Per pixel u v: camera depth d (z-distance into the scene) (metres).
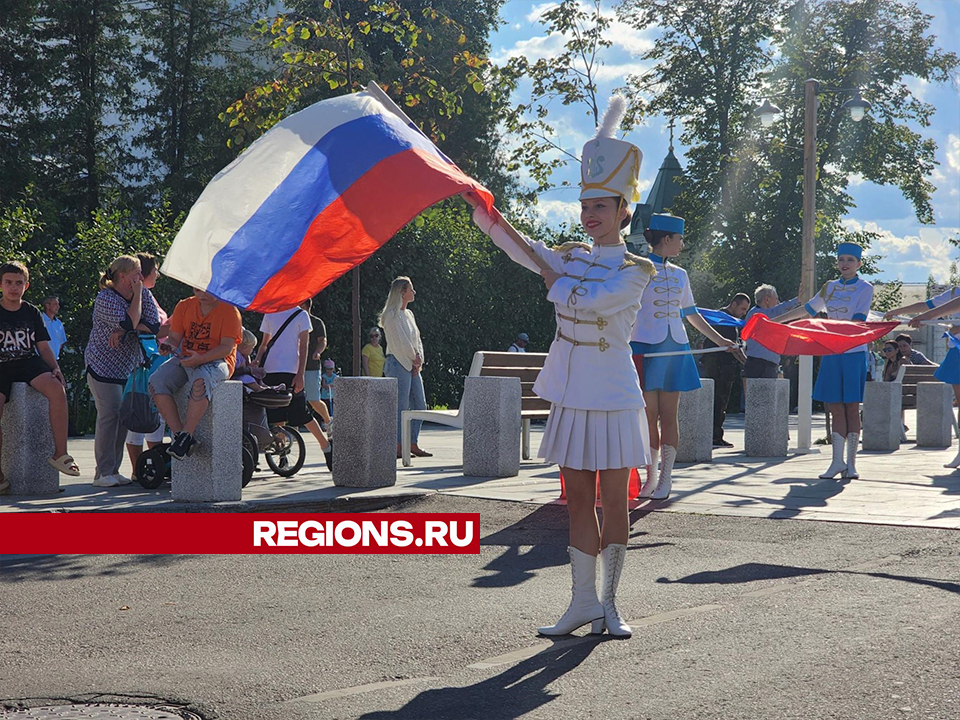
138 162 38.41
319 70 16.58
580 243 4.75
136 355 9.14
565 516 7.69
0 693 3.83
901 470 10.96
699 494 8.78
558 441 4.58
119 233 22.52
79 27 36.03
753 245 37.66
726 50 36.88
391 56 32.75
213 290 5.49
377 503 8.20
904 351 20.38
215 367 8.26
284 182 5.50
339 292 26.39
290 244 5.42
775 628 4.57
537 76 26.62
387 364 12.43
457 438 17.73
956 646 4.24
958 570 5.75
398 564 6.14
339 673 4.04
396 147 5.32
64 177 37.16
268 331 10.28
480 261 28.55
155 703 3.71
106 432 9.12
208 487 7.88
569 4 26.38
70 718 3.56
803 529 7.06
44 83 35.25
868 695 3.66
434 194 5.02
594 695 3.72
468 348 28.44
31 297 20.28
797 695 3.67
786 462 11.91
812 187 17.39
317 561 6.22
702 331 8.80
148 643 4.49
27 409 8.52
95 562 6.18
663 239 8.48
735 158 37.16
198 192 36.34
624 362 4.60
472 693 3.78
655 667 4.04
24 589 5.53
